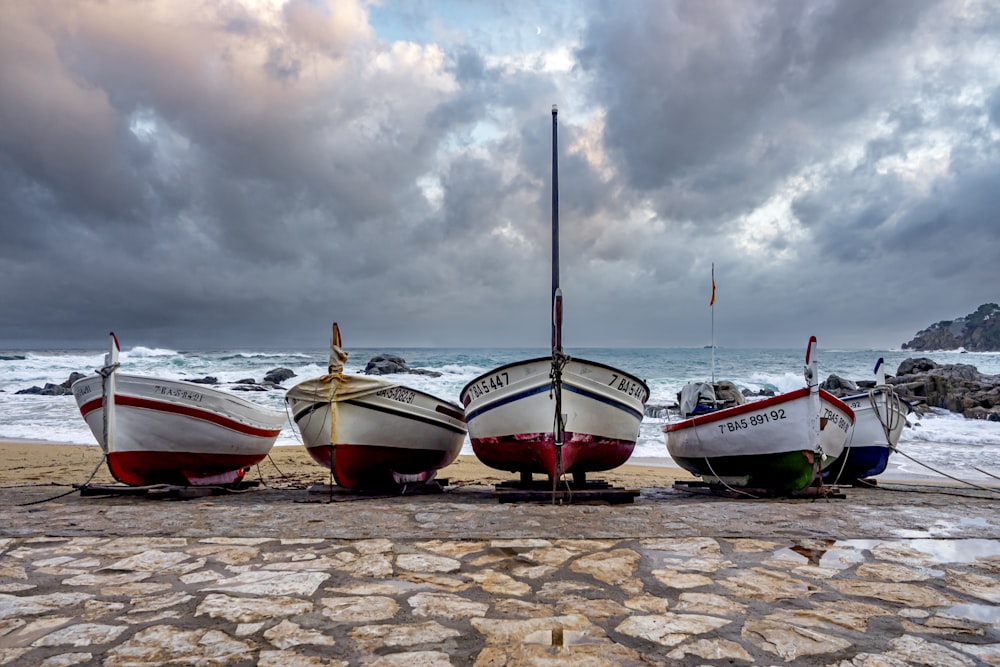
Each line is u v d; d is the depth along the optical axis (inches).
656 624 139.9
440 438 378.9
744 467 339.0
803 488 319.3
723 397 556.1
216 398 334.6
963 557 196.2
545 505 287.6
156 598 155.5
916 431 722.2
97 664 118.3
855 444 406.6
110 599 154.6
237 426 346.6
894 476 480.1
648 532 227.6
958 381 1019.3
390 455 353.4
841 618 144.3
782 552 201.0
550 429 312.8
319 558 191.8
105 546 205.3
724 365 2062.0
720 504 293.0
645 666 118.4
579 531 228.8
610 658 122.0
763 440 320.5
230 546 205.8
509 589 163.6
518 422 320.5
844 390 1146.0
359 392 333.4
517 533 224.8
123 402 316.2
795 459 313.3
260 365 1834.4
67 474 434.0
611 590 163.3
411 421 352.8
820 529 234.2
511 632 135.0
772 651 125.8
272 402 1035.9
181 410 324.2
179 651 124.3
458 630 135.9
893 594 161.2
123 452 318.3
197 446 333.1
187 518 252.2
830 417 335.0
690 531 229.5
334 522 244.7
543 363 315.9
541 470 337.4
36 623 138.7
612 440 337.4
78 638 130.5
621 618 143.5
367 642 129.2
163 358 1996.8
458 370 1712.6
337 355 336.8
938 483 438.3
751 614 146.5
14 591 160.7
